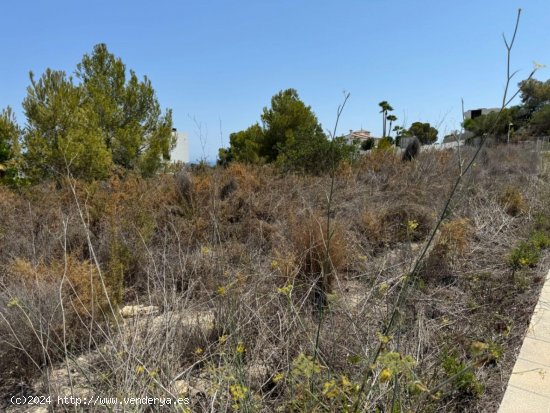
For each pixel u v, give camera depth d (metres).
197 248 4.21
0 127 8.89
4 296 2.65
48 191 6.44
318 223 3.61
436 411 2.00
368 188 6.92
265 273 3.39
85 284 2.81
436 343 2.64
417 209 5.38
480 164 9.08
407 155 9.70
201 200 5.83
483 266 4.17
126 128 11.62
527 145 15.24
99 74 11.94
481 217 5.65
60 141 8.62
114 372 2.01
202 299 3.07
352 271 3.89
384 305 2.95
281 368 2.28
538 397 2.20
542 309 3.23
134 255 3.88
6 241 4.36
